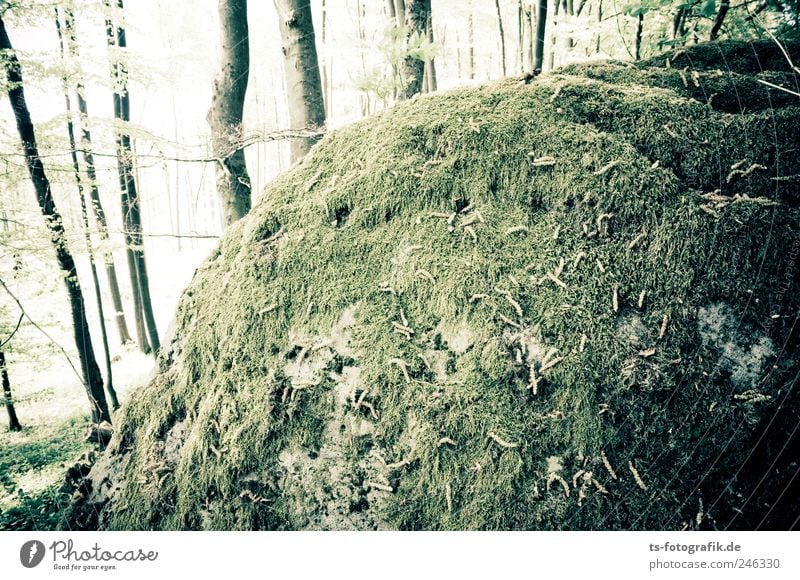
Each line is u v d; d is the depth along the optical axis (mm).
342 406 1800
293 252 2057
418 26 5242
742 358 1568
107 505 2168
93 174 7555
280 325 1980
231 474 1888
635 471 1531
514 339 1698
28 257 6898
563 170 1860
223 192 5824
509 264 1795
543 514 1540
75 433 10070
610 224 1771
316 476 1786
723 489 1510
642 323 1645
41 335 8570
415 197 1980
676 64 2168
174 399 2168
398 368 1755
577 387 1604
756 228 1627
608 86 2045
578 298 1698
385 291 1895
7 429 10594
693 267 1650
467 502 1594
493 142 1968
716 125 1826
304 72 5066
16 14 6234
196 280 2371
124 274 21141
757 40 2143
